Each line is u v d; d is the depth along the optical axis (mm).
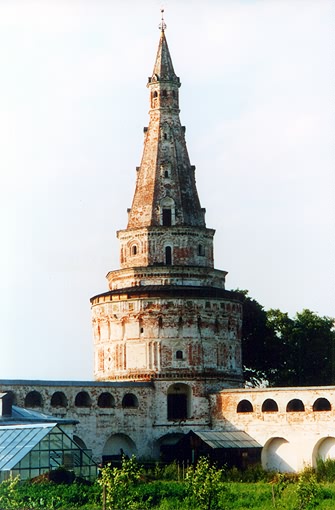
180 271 127875
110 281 132625
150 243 129500
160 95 135625
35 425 94188
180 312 125312
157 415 123562
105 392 120312
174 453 117625
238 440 118688
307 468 109688
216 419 123750
